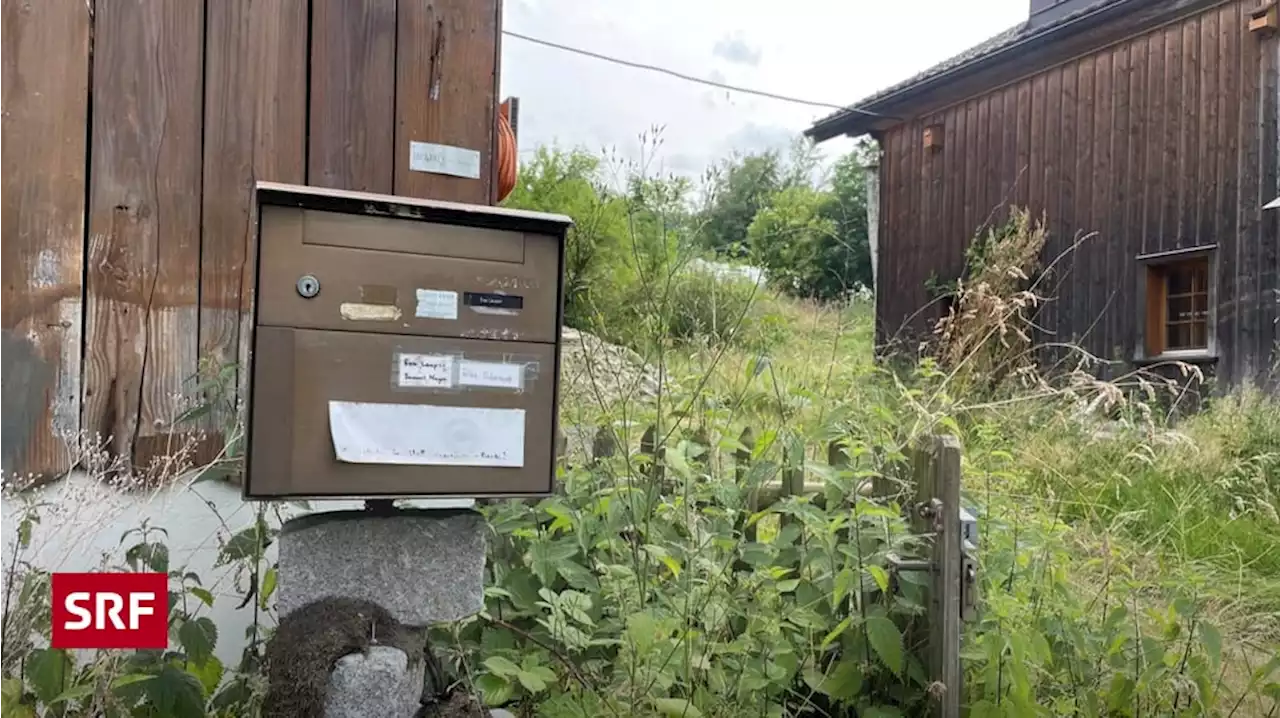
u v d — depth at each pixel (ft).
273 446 4.83
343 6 7.47
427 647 6.44
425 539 5.63
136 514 6.82
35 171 6.50
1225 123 25.23
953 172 34.73
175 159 6.97
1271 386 22.82
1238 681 9.30
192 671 5.80
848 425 8.47
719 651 6.87
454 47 7.88
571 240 10.27
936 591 7.22
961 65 31.81
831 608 7.39
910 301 36.68
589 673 6.96
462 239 5.23
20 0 6.46
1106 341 28.55
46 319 6.54
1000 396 15.07
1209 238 25.55
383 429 5.04
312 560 5.40
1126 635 7.61
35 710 5.39
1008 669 7.24
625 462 8.04
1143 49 27.73
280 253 4.84
